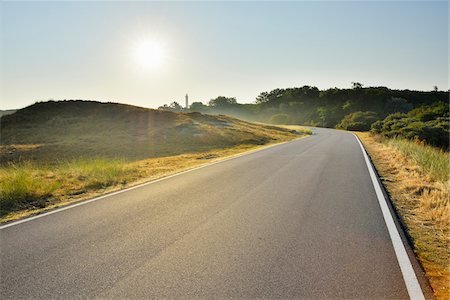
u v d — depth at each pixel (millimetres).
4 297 3160
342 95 136500
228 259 3930
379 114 106438
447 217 5359
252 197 7195
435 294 3133
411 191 7586
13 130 37812
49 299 3115
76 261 3936
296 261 3852
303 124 116938
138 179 10438
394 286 3275
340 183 8703
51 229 5156
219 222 5406
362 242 4434
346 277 3457
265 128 51562
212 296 3105
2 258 4059
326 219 5496
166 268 3709
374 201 6699
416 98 119375
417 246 4344
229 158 15891
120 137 32500
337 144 24297
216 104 186250
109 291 3230
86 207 6547
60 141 32094
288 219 5520
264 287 3266
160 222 5457
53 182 9328
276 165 12602
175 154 23953
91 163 13281
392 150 16812
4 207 6773
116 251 4223
